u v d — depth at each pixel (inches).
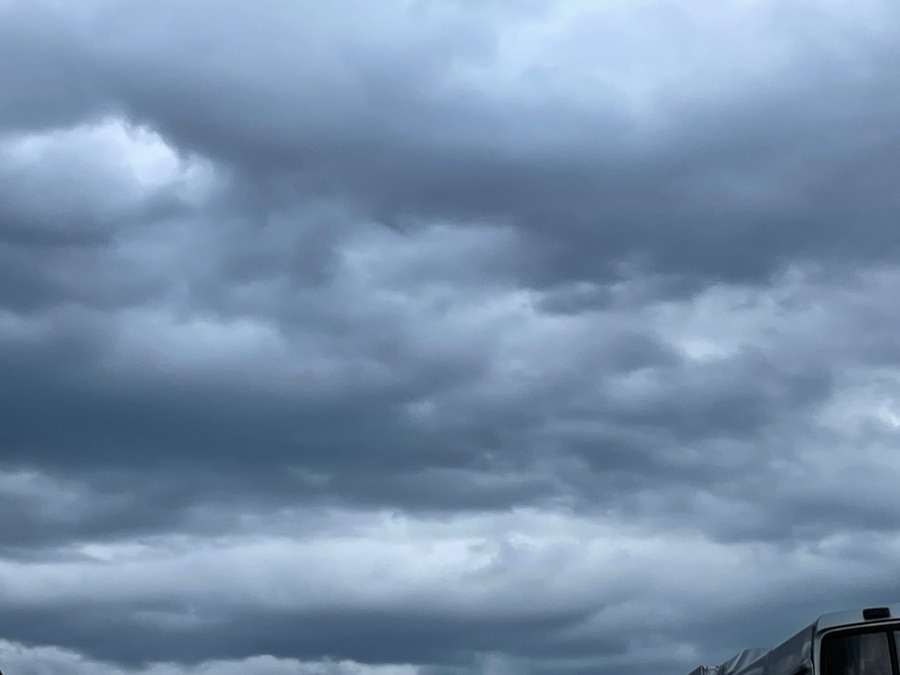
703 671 1417.3
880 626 1031.0
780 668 1138.0
